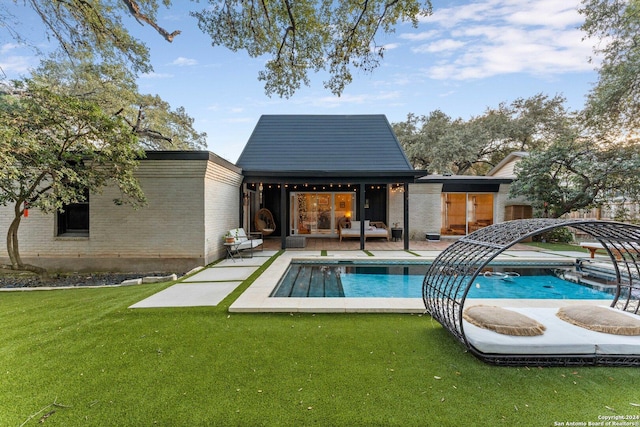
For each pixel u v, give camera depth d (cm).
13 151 489
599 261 762
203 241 758
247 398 227
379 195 1406
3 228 768
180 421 203
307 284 655
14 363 279
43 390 237
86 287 588
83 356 292
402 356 293
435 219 1293
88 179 621
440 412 212
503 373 262
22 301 481
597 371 266
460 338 296
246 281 583
